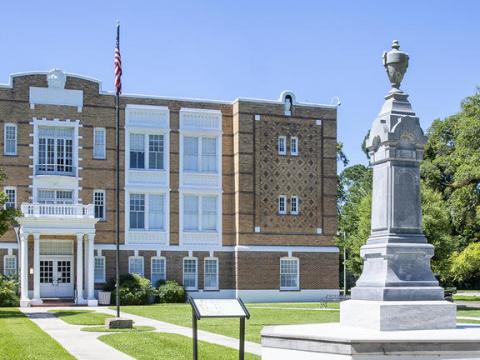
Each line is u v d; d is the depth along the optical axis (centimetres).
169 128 6350
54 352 2586
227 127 6500
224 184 6456
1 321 4075
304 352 1766
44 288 5922
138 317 4388
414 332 1817
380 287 1952
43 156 6059
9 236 5866
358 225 6312
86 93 6181
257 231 6372
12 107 6000
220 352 2552
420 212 2028
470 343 1692
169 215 6306
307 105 6594
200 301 1864
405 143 2034
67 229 5725
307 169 6569
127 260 6162
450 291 5728
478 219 6781
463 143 6862
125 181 6212
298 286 6462
